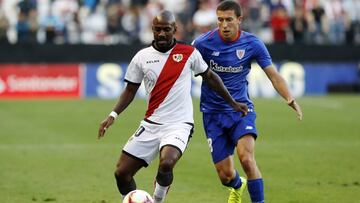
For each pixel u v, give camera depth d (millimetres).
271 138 56281
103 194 35812
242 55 30359
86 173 41625
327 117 69312
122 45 86188
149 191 36906
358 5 101938
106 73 85750
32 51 84312
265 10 98000
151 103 28453
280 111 73875
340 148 51562
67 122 64938
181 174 41250
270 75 30203
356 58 91688
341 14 98875
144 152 28375
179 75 28172
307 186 37875
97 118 67625
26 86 83938
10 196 35250
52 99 83250
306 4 96875
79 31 91250
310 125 63781
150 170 42344
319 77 90875
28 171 42219
